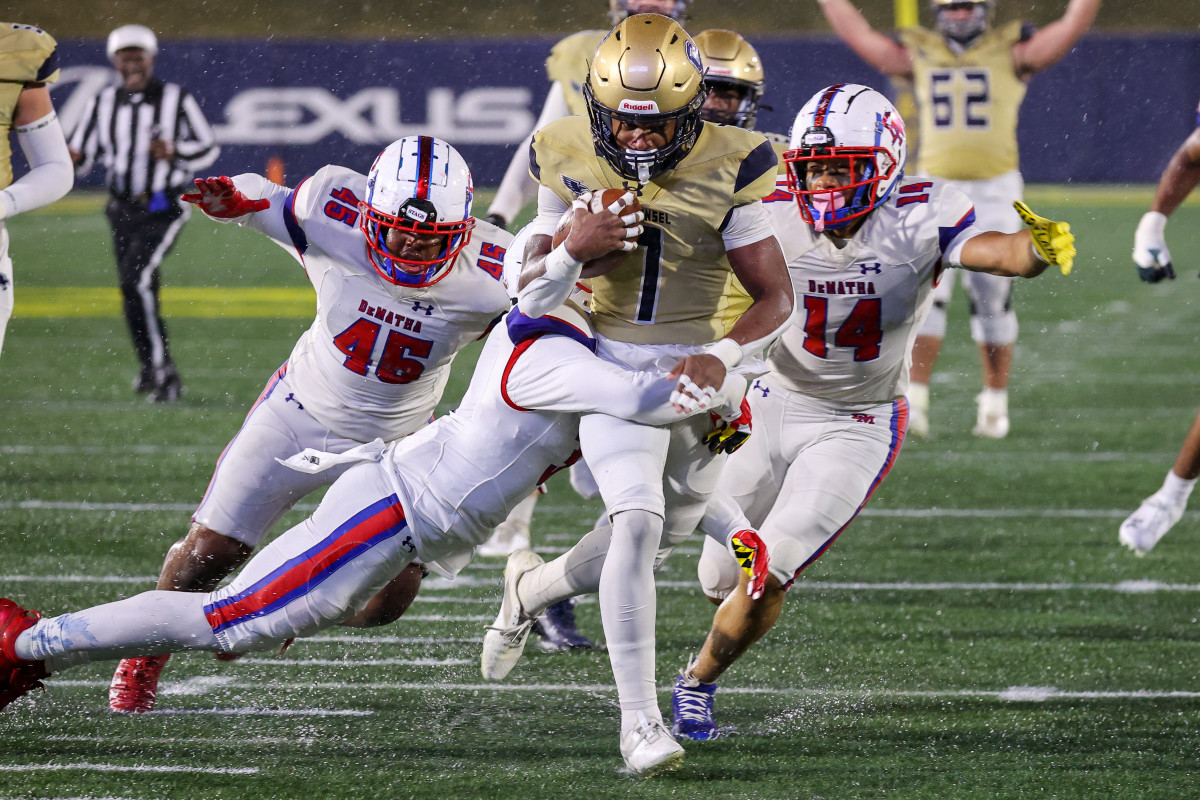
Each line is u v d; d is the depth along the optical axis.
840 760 9.64
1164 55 52.25
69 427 21.88
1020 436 22.31
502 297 10.16
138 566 14.54
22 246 43.88
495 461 9.00
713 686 10.38
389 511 8.95
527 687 11.34
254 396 24.53
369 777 9.15
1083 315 34.56
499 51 52.19
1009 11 58.09
